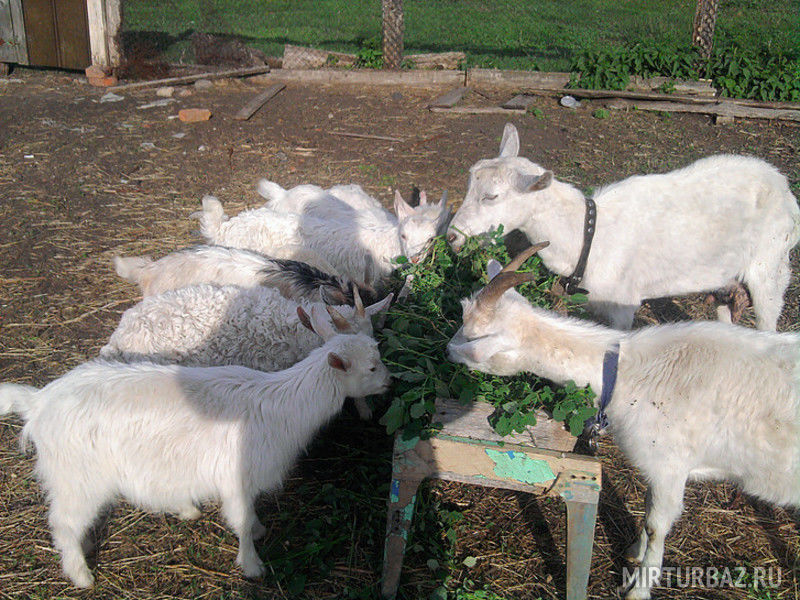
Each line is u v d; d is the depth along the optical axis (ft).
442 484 6.03
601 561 5.40
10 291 8.07
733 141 12.88
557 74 15.23
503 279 4.66
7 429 6.25
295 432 5.17
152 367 5.16
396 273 7.82
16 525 5.43
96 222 9.62
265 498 5.79
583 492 4.47
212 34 18.60
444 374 5.28
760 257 6.87
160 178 11.01
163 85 15.23
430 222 7.51
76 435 4.76
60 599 4.93
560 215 6.54
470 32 21.95
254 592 5.06
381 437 6.39
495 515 5.77
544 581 5.22
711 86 14.71
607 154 12.19
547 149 12.35
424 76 15.58
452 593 5.06
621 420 5.01
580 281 6.71
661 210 6.62
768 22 23.39
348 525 5.49
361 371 5.22
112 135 12.56
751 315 8.20
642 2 27.37
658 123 13.75
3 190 10.35
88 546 5.24
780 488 4.88
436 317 5.93
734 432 4.80
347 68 16.17
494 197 6.55
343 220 8.33
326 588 5.10
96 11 15.16
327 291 6.77
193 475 4.98
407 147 12.41
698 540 5.59
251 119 13.56
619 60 15.20
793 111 13.87
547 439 4.74
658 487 4.96
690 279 6.83
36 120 13.07
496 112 14.05
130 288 8.29
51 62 15.66
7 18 15.28
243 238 8.12
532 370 5.09
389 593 4.93
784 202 6.77
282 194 9.16
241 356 6.11
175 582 5.11
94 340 7.38
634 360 4.98
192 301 6.12
